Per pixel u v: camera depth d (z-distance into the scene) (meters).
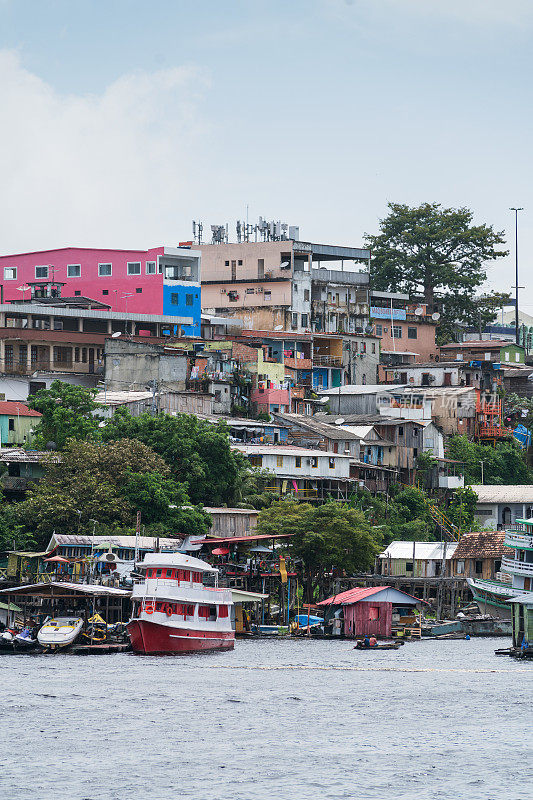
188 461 112.25
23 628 88.69
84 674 74.62
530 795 47.56
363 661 85.62
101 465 104.94
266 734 57.25
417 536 131.50
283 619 107.31
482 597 112.50
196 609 87.94
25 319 143.88
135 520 102.88
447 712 63.41
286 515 112.31
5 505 102.56
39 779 48.97
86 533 100.06
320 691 70.00
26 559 95.75
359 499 130.75
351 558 112.25
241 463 118.12
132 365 137.88
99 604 89.94
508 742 56.03
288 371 158.38
